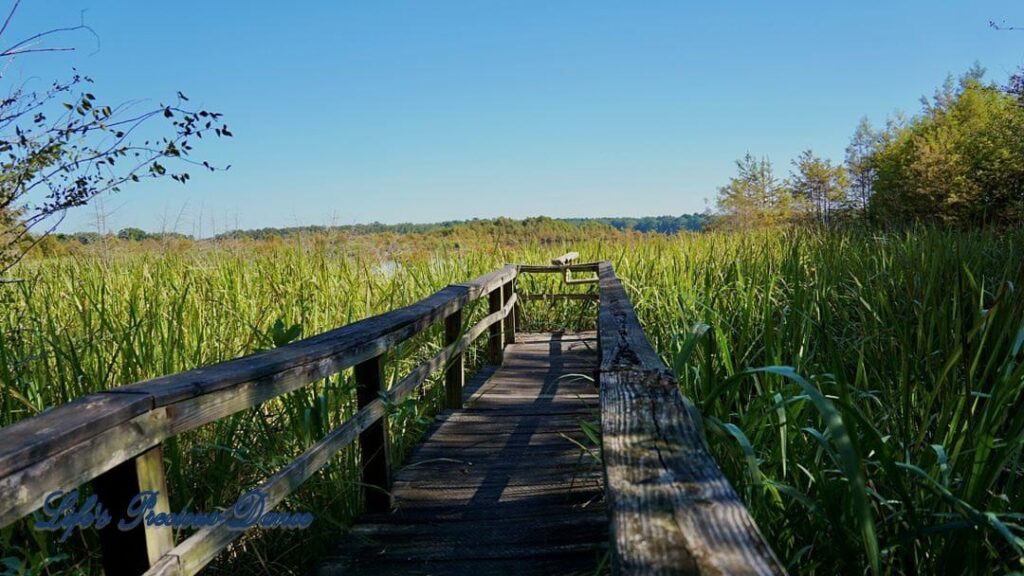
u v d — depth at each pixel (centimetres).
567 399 564
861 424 203
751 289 408
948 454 238
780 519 239
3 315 398
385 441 343
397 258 769
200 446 288
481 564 282
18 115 366
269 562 288
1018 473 259
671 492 124
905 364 269
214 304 492
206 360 398
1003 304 279
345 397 389
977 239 808
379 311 596
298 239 745
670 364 438
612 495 123
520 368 700
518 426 489
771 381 292
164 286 555
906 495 199
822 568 239
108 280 570
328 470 329
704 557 99
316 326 501
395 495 362
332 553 297
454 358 498
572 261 1071
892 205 2505
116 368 351
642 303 733
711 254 717
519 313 962
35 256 546
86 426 148
